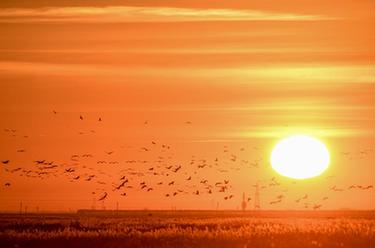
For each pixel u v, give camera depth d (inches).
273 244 4682.6
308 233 5541.3
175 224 7864.2
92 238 5265.8
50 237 5364.2
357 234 5502.0
